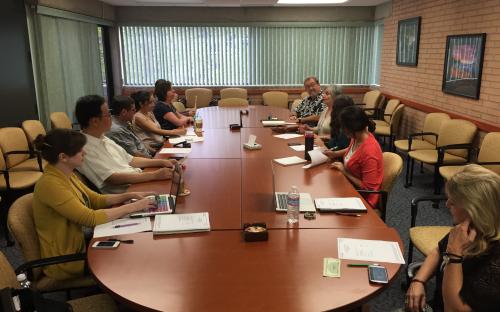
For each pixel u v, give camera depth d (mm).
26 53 5059
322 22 8195
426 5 5777
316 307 1352
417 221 3914
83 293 2447
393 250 1732
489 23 4320
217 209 2197
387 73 7379
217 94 8484
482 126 4359
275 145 3791
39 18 5250
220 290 1446
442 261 1728
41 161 3963
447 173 3965
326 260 1646
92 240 1850
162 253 1725
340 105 3660
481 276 1438
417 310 1748
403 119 6559
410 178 4957
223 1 7113
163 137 4492
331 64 8430
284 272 1560
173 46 8281
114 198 2312
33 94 5230
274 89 8516
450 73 5125
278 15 8172
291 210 2012
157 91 5031
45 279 2025
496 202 1384
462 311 1472
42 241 2006
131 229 1954
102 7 7324
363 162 2840
